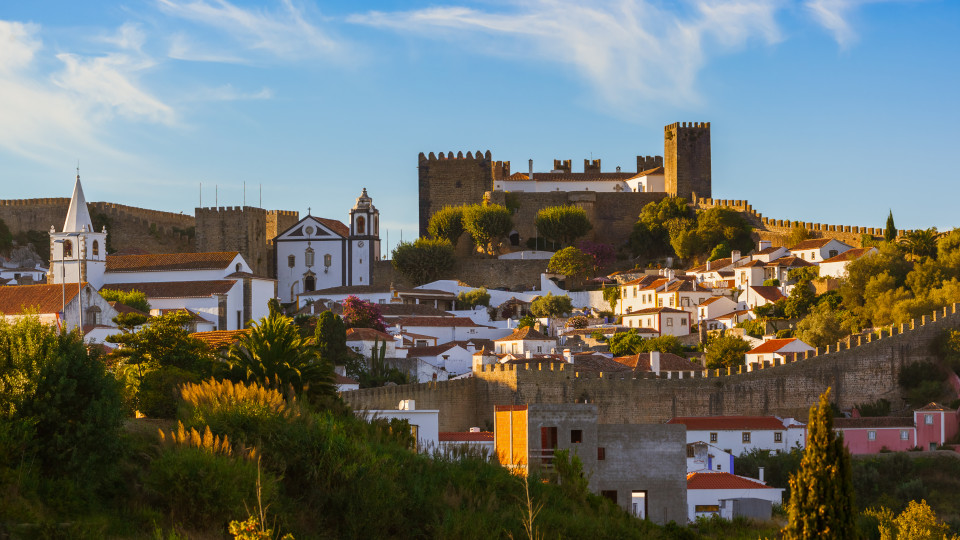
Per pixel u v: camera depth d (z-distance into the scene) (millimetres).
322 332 142625
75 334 54250
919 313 150125
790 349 146500
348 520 54562
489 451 79125
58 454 50312
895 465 113688
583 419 75438
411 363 147875
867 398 135750
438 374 149375
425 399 126812
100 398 52781
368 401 119812
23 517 46281
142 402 65938
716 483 94188
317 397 72312
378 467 57719
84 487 50094
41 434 51156
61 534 45938
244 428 57750
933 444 122938
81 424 50844
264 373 72750
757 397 134000
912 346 136875
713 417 123812
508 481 62094
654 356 143000
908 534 83562
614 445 75812
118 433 53719
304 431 58312
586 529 58562
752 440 118188
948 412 123250
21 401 50812
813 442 49469
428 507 56469
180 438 54781
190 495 50688
